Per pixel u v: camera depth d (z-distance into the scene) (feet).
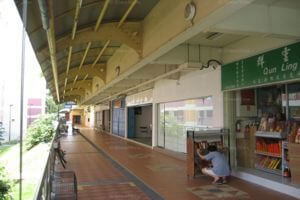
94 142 59.06
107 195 20.53
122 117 70.79
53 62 21.86
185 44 26.76
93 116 130.72
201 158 25.00
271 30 16.71
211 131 26.45
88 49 28.84
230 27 15.96
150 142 55.47
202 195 20.44
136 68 28.04
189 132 26.27
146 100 50.01
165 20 18.51
